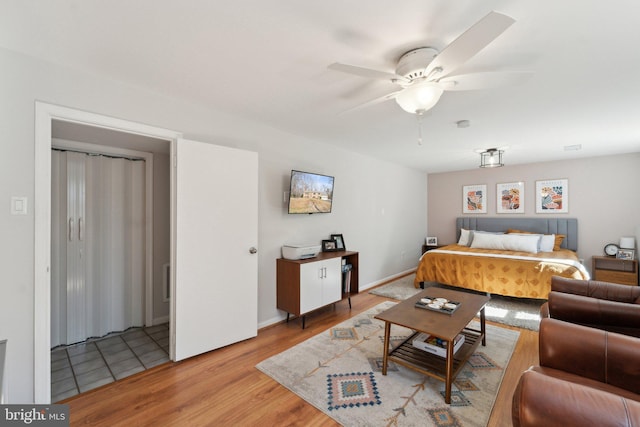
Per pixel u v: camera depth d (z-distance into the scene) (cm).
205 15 140
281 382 210
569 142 384
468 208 611
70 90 194
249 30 152
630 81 206
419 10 135
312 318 343
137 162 326
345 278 387
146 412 179
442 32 151
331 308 377
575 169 496
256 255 291
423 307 236
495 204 577
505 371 223
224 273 266
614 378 135
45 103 184
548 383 97
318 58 180
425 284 499
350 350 259
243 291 280
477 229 591
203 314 252
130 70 198
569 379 140
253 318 289
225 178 267
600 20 139
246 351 260
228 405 185
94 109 204
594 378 140
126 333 308
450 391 186
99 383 211
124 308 316
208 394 197
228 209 269
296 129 333
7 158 172
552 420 91
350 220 443
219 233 263
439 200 652
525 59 177
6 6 133
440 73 154
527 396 96
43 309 183
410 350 235
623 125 308
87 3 132
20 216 176
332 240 399
